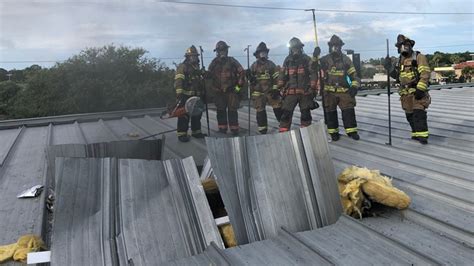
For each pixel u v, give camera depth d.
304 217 3.34
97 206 3.12
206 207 3.23
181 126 7.48
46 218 4.10
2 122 10.58
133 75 26.33
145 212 3.13
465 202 3.81
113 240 2.98
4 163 6.45
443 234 3.29
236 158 3.33
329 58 6.98
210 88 8.09
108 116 11.17
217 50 7.94
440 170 4.84
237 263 2.79
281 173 3.40
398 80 6.65
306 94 7.29
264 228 3.21
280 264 2.76
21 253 3.16
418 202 3.92
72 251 2.88
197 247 3.06
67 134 9.12
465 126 7.48
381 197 3.54
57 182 3.08
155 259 2.93
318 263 2.75
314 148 3.55
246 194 3.27
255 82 8.11
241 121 9.77
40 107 25.64
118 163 3.30
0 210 4.32
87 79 25.45
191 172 3.36
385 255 2.85
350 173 3.81
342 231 3.23
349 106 6.89
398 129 7.62
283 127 7.38
